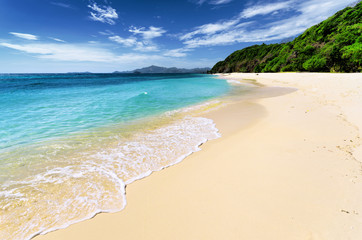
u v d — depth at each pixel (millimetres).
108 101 13227
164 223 2561
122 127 7281
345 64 30875
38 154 4887
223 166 4027
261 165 3881
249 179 3430
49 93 18359
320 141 4703
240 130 6473
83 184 3559
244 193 3043
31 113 9430
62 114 9297
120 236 2396
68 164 4363
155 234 2395
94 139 5988
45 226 2582
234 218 2547
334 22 43250
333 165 3557
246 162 4090
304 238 2129
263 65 68062
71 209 2893
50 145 5492
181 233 2385
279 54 61625
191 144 5496
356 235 2088
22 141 5789
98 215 2758
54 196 3207
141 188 3408
